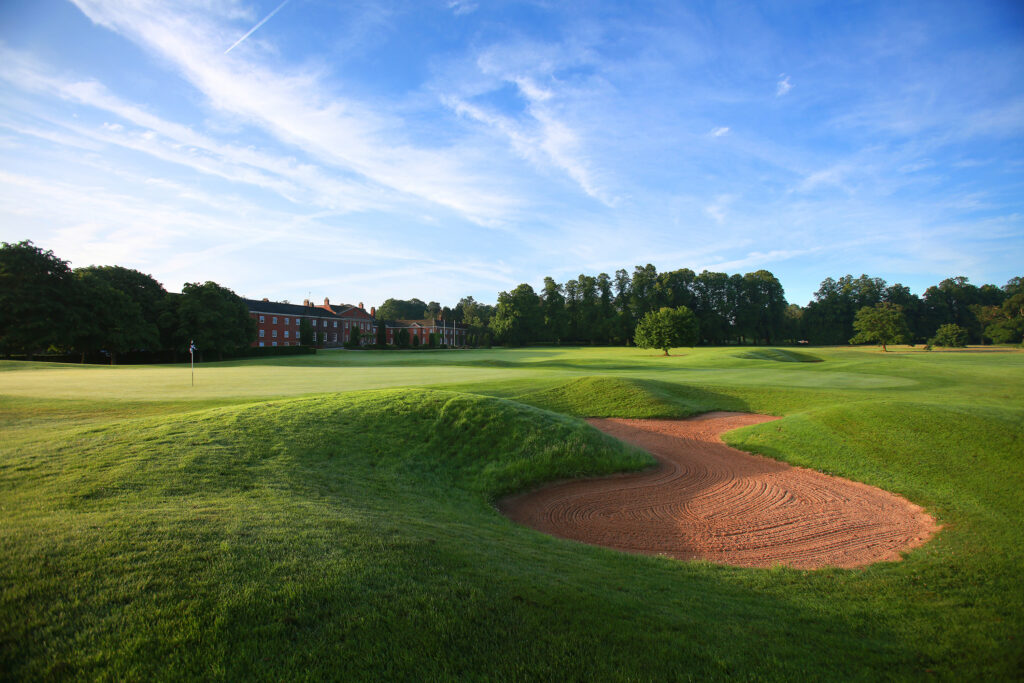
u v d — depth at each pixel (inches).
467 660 150.6
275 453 392.8
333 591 176.7
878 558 299.3
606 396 811.4
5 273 1706.4
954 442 478.3
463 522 310.3
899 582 249.1
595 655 157.8
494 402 568.4
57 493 268.8
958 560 275.9
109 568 177.6
